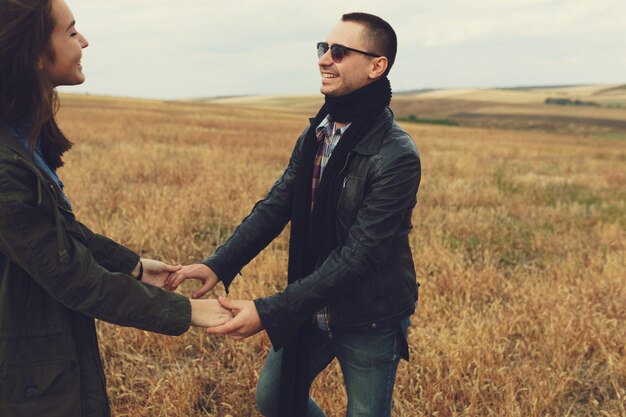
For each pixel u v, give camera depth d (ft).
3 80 4.33
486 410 9.50
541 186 36.60
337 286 5.52
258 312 5.50
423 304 13.15
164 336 11.14
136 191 24.17
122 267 5.95
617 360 11.16
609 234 22.33
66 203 4.77
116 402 9.48
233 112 207.51
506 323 12.34
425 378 10.16
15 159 4.24
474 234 21.45
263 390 6.84
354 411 6.32
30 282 4.54
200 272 6.61
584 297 14.06
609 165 59.82
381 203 5.54
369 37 5.45
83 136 57.93
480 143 90.63
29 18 4.23
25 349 4.48
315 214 6.01
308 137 6.14
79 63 4.82
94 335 4.95
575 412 9.93
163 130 74.43
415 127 169.17
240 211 22.04
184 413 9.14
